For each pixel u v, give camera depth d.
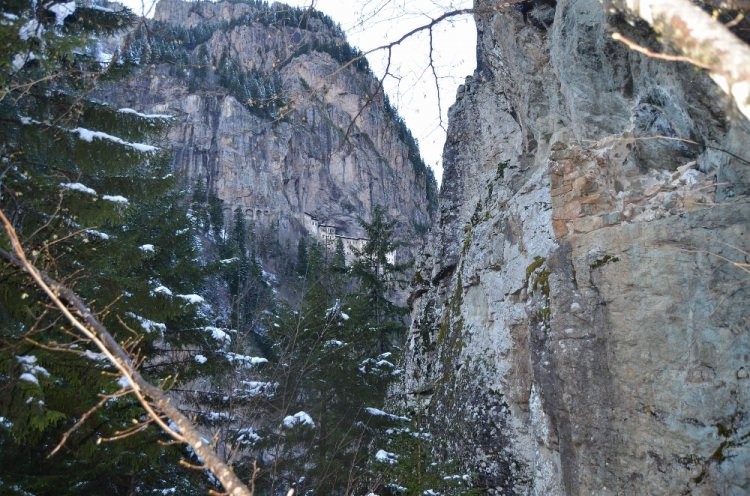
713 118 6.97
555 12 10.41
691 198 7.39
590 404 7.55
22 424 5.58
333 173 99.19
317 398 12.46
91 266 7.95
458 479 9.65
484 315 11.90
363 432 11.33
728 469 6.44
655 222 7.61
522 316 10.46
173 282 14.48
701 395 6.78
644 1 2.89
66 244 7.43
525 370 10.26
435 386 12.71
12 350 5.62
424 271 15.73
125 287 8.84
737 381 6.61
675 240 7.38
